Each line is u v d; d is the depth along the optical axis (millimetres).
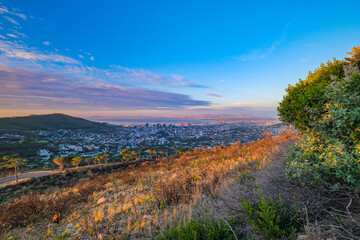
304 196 2838
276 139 8344
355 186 2258
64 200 7863
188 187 6023
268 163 5711
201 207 4359
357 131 2543
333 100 3078
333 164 2328
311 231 2270
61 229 5559
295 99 4367
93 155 75125
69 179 21156
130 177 12383
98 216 5336
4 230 6055
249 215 2865
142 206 5758
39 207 7109
